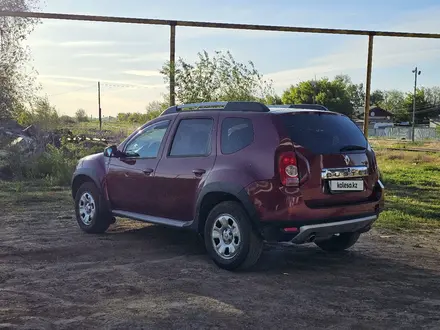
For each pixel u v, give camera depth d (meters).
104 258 7.00
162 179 7.24
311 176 6.09
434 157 29.05
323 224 6.11
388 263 7.01
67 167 15.52
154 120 7.82
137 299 5.38
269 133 6.21
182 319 4.84
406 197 13.41
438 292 5.79
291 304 5.30
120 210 8.06
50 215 10.16
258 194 6.07
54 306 5.15
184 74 13.23
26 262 6.77
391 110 123.75
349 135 6.71
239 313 5.02
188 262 6.83
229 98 13.34
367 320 4.92
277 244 8.09
